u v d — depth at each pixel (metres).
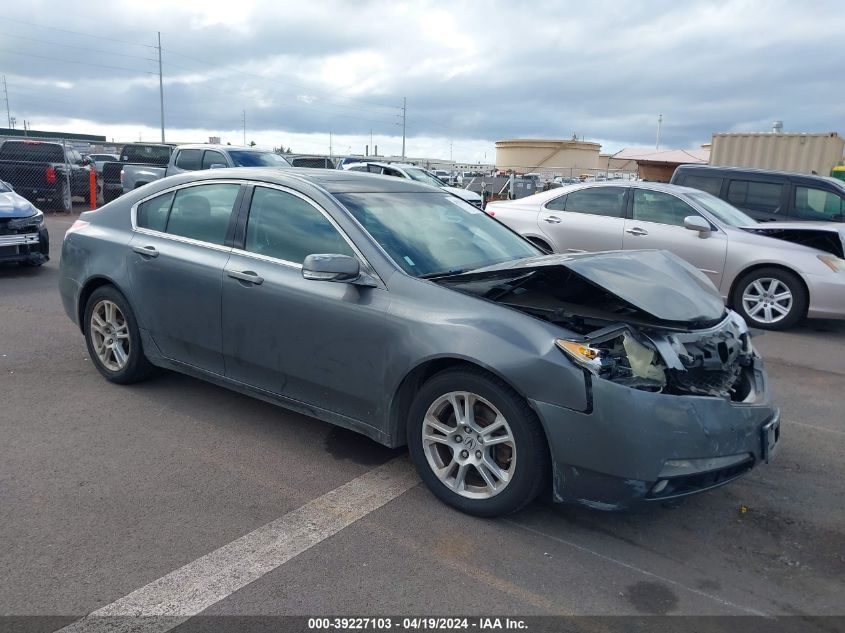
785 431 5.02
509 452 3.54
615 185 9.42
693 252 8.64
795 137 16.77
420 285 3.79
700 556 3.37
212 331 4.57
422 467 3.79
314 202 4.26
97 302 5.33
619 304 4.02
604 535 3.52
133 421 4.75
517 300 3.95
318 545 3.35
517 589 3.05
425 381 3.86
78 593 2.92
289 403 4.33
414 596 2.98
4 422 4.66
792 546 3.48
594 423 3.21
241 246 4.50
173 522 3.50
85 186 21.12
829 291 7.93
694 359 3.63
